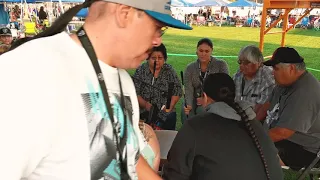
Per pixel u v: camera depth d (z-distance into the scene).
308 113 2.14
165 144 2.09
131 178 0.78
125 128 0.74
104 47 0.70
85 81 0.66
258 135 1.52
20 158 0.57
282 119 2.20
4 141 0.56
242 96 3.10
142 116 2.71
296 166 2.41
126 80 0.82
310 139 2.30
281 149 2.43
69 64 0.64
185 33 19.38
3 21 10.87
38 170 0.63
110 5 0.67
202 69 3.51
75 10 0.72
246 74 3.03
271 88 2.97
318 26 20.69
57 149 0.62
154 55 3.14
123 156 0.73
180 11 23.45
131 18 0.67
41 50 0.62
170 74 3.26
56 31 0.72
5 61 0.60
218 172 1.48
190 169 1.56
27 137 0.57
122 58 0.72
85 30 0.70
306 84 2.17
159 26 0.72
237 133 1.49
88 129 0.65
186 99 3.48
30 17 11.88
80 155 0.65
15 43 0.73
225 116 1.51
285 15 6.79
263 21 5.45
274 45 14.16
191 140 1.52
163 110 2.98
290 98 2.20
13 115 0.56
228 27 23.53
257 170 1.47
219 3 19.73
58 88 0.61
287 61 2.17
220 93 1.56
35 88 0.58
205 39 3.54
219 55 11.73
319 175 2.50
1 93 0.56
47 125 0.59
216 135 1.49
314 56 11.55
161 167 1.89
